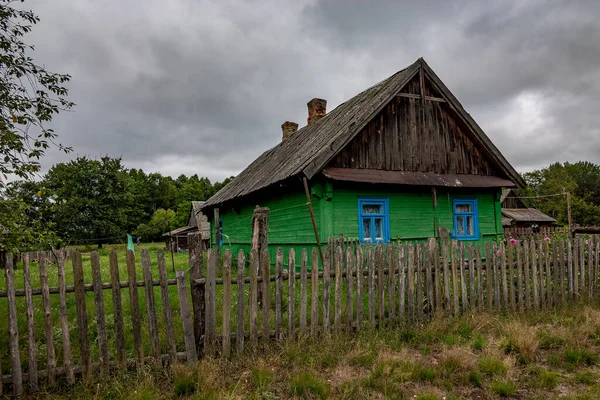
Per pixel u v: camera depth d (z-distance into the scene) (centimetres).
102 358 413
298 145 1554
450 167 1278
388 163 1166
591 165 8606
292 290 503
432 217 1232
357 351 475
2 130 570
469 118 1291
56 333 575
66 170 4962
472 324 569
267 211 703
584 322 579
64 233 695
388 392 391
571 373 439
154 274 1321
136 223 6400
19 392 385
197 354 462
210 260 470
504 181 1326
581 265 711
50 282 1115
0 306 783
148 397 375
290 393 393
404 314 569
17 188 616
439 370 435
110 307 768
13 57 645
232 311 644
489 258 633
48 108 672
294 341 496
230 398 372
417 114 1240
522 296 650
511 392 392
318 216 1080
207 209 2169
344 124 1187
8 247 539
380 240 1130
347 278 538
